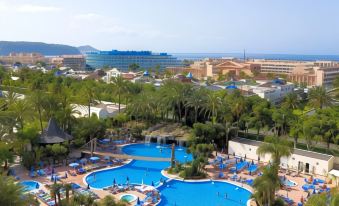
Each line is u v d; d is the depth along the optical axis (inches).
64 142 3299.7
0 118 3014.3
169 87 4562.0
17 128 3223.4
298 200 2455.7
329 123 3380.9
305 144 3789.4
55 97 3710.6
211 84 7288.4
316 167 3058.6
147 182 2815.0
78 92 5251.0
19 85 6742.1
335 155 3393.2
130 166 3206.2
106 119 4296.3
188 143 3769.7
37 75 7273.6
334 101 5767.7
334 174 2765.7
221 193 2605.8
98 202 2057.1
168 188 2699.3
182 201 2450.8
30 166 2928.2
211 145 3408.0
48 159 3142.2
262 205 2164.1
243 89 6190.9
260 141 3587.6
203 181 2829.7
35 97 3558.1
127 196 2471.7
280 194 2541.8
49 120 3437.5
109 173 3006.9
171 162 3095.5
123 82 4822.8
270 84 6968.5
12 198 1485.0
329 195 1643.7
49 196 2333.9
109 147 3720.5
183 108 4384.8
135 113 4402.1
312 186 2667.3
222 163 3228.3
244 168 3154.5
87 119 3757.4
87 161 3216.0
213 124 3732.8
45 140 3228.3
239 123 4045.3
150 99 4387.3
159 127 4288.9
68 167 3048.7
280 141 2610.7
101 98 5772.6
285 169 3154.5
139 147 3878.0
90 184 2714.1
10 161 2822.3
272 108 4188.0
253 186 2185.0
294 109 5255.9
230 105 4055.1
